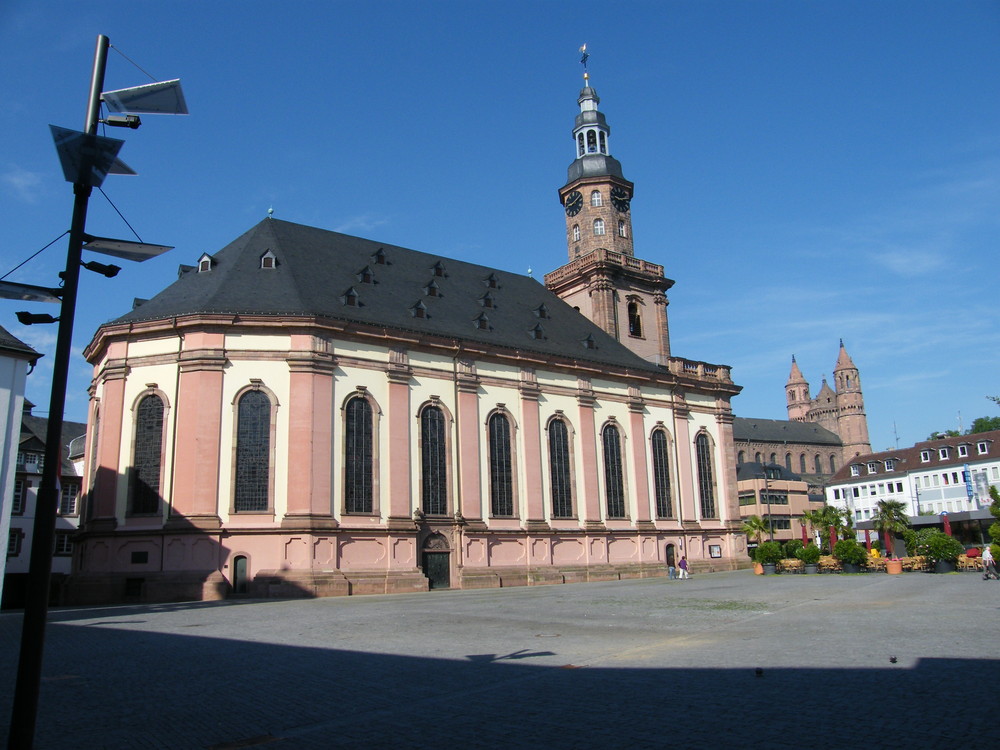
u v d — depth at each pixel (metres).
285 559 41.16
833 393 179.12
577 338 61.62
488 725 10.61
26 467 60.78
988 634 17.81
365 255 55.00
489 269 64.00
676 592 35.75
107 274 10.46
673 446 63.09
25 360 34.50
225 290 45.38
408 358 48.41
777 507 103.00
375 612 28.75
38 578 8.59
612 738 9.69
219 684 14.27
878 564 49.12
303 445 42.69
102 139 9.32
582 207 71.44
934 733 9.39
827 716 10.38
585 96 74.50
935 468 101.38
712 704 11.30
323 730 10.70
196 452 41.62
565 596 35.47
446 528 47.91
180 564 40.53
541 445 54.31
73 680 14.89
